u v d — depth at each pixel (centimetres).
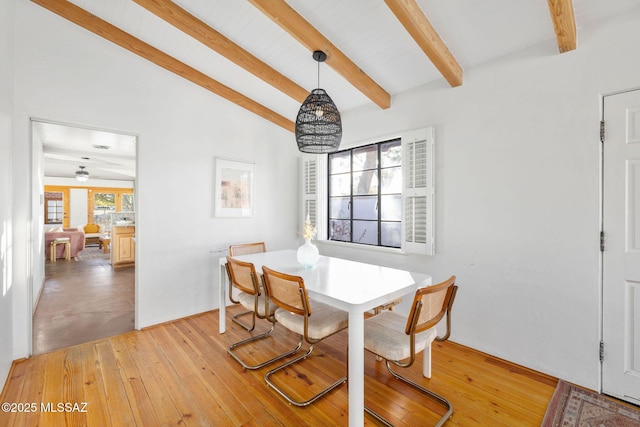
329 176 409
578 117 199
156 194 304
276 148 409
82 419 172
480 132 246
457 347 259
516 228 227
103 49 272
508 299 232
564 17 174
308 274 224
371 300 164
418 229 284
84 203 960
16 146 232
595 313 195
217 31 263
